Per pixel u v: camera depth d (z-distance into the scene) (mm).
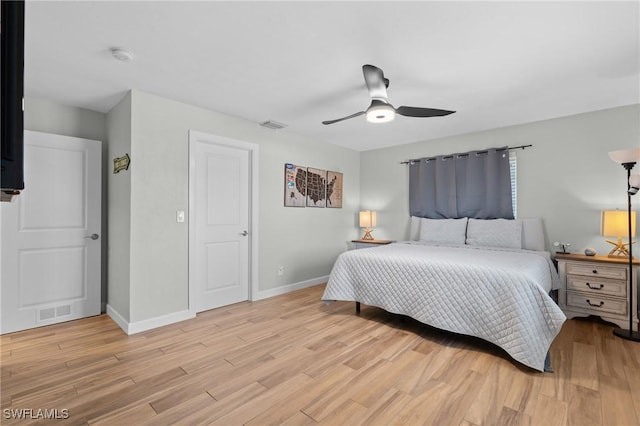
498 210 4023
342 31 1946
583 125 3482
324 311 3447
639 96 2990
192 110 3250
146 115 2912
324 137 4605
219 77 2596
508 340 2205
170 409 1698
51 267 2982
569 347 2494
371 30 1932
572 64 2357
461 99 3062
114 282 3150
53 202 2998
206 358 2299
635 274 2900
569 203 3570
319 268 4828
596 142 3404
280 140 4207
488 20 1827
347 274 3297
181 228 3148
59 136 3035
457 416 1642
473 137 4305
